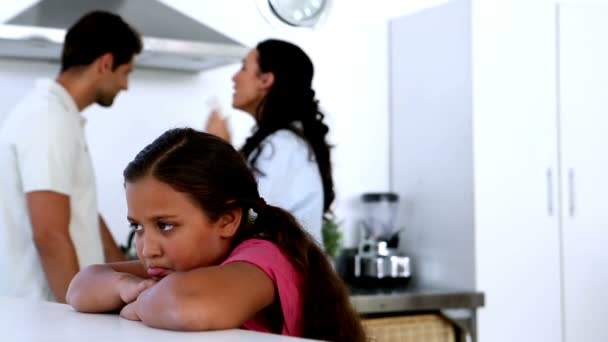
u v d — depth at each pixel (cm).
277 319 106
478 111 328
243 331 87
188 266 106
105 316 104
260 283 101
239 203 110
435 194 346
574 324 344
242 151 226
